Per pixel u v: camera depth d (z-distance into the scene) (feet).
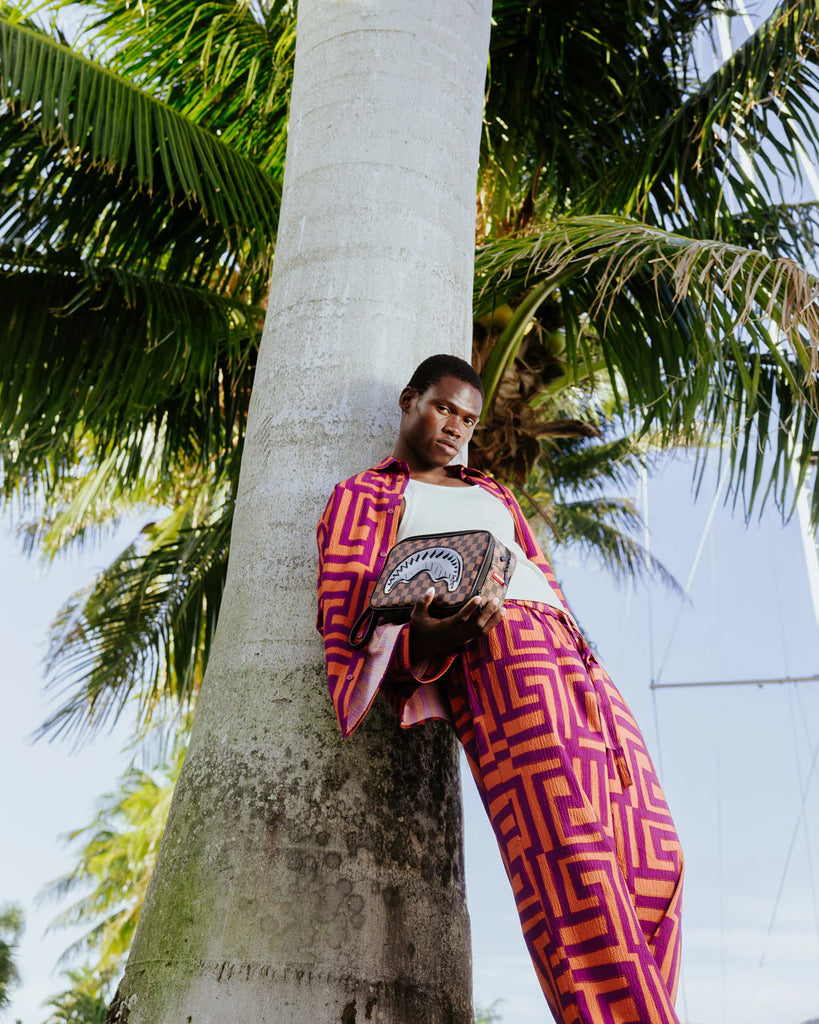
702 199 18.43
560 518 41.75
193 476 24.21
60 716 21.59
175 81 18.65
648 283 14.99
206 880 5.73
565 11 18.24
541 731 5.38
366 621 5.72
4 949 66.64
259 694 6.26
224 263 17.74
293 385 7.33
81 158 14.35
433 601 5.26
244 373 18.89
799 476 15.17
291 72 17.65
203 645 21.75
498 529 6.45
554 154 18.86
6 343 15.15
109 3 17.52
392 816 5.98
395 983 5.51
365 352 7.34
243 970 5.40
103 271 15.71
